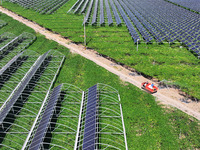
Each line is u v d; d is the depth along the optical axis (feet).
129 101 123.85
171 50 191.01
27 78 134.41
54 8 323.16
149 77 149.28
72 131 102.06
